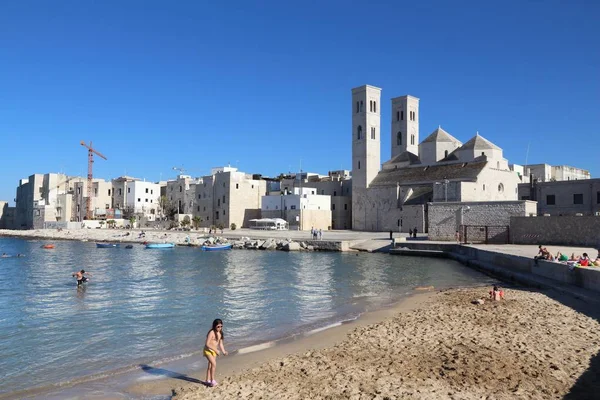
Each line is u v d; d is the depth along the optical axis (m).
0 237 124.62
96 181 146.62
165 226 127.00
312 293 33.28
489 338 18.41
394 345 17.98
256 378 14.88
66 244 93.88
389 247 65.94
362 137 106.75
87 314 26.83
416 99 120.19
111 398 14.05
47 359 18.41
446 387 13.30
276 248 73.88
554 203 75.81
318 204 111.25
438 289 34.16
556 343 17.48
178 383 15.09
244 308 28.05
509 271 37.47
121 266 52.75
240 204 121.38
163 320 25.08
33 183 146.25
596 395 12.48
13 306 29.45
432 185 92.38
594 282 26.67
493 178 89.25
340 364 15.88
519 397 12.44
